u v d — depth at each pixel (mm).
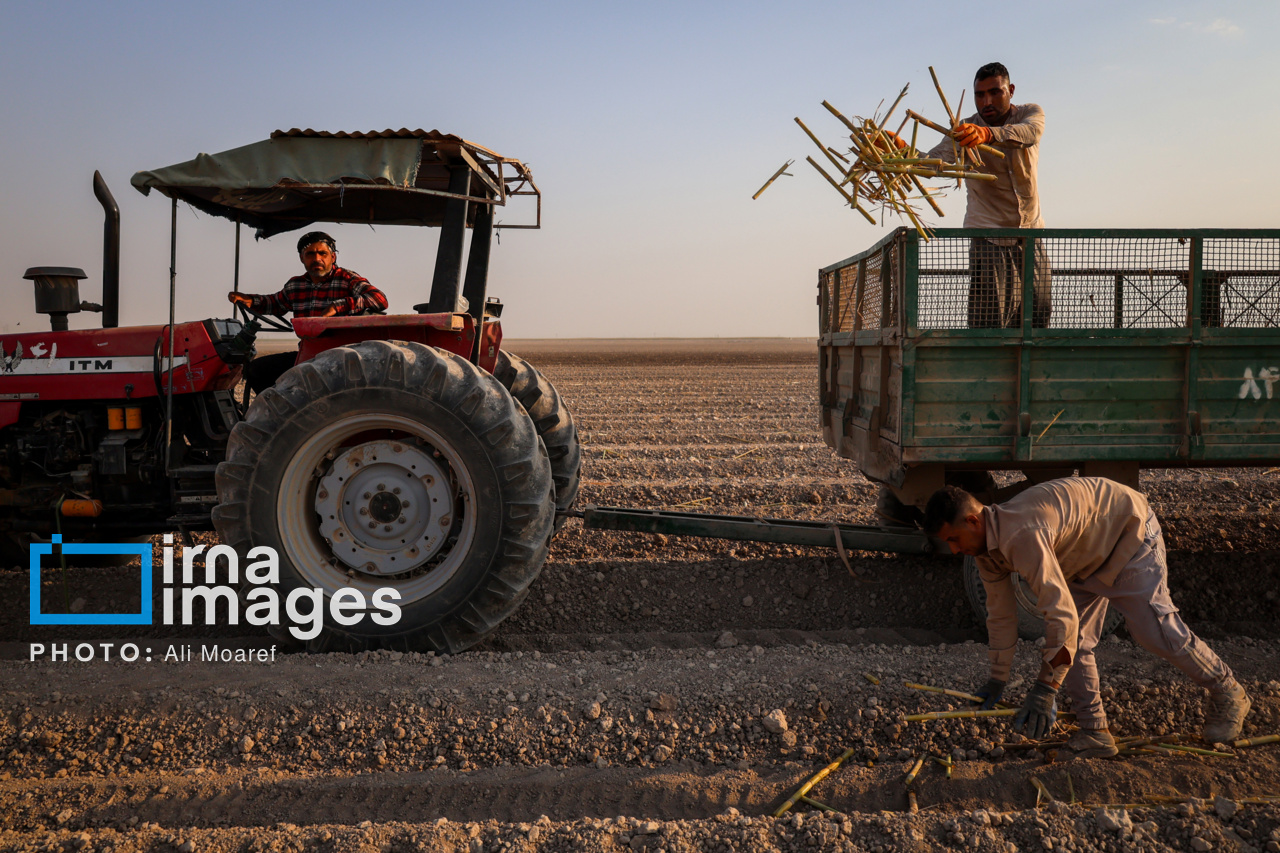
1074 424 3920
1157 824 2691
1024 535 2939
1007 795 2992
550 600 5086
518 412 4125
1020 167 4562
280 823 2814
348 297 4824
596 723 3402
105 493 5047
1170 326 3891
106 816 2904
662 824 2682
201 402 5012
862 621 4957
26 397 5000
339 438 4145
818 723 3422
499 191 4574
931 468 4156
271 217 5457
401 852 2547
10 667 3941
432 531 4191
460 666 3914
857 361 4848
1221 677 3150
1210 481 7918
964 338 3846
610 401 18031
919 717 3238
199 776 3154
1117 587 3129
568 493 5363
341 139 4035
